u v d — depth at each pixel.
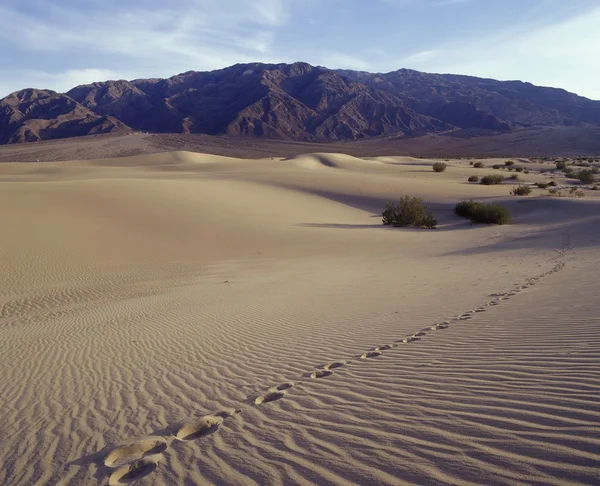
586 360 4.45
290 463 3.24
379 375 4.95
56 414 4.91
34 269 18.16
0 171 76.38
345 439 3.48
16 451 4.09
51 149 185.38
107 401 5.17
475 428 3.31
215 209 32.91
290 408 4.31
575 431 3.03
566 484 2.48
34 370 6.79
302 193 45.25
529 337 5.64
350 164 84.19
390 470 2.93
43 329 10.00
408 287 11.88
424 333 6.73
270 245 24.58
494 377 4.34
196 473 3.29
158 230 26.19
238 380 5.51
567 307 7.17
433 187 49.59
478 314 7.62
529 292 9.27
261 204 37.62
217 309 10.63
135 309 11.52
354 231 29.69
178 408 4.74
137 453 3.81
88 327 9.76
